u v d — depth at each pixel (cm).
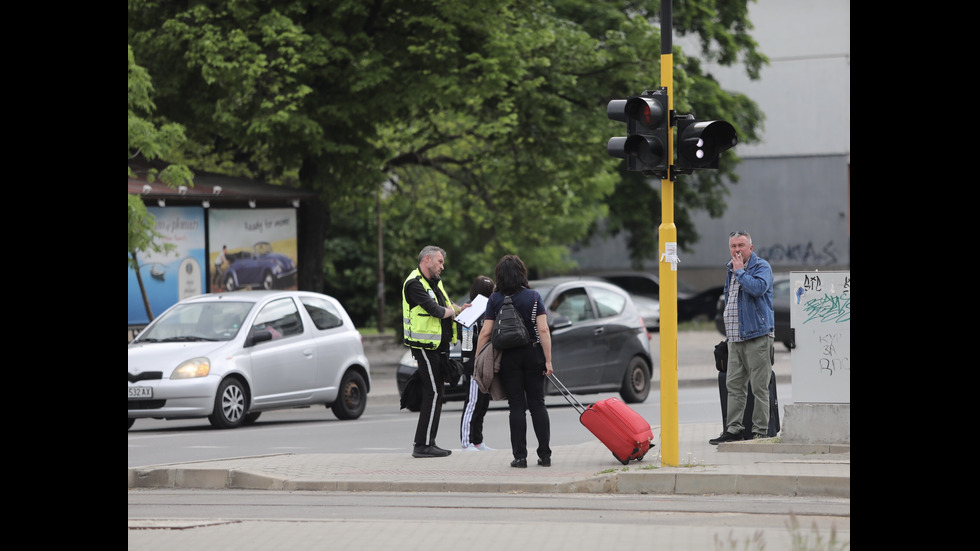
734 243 4794
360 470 4444
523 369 4450
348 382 7244
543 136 11206
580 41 11131
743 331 4794
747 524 3238
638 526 3189
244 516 3625
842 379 4453
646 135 3981
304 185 10881
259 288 10444
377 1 10088
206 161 11838
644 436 4381
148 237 8431
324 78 10156
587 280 7700
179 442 5847
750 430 4872
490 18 10075
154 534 3225
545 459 4450
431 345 4803
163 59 10231
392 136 11412
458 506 3722
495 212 12438
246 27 10038
